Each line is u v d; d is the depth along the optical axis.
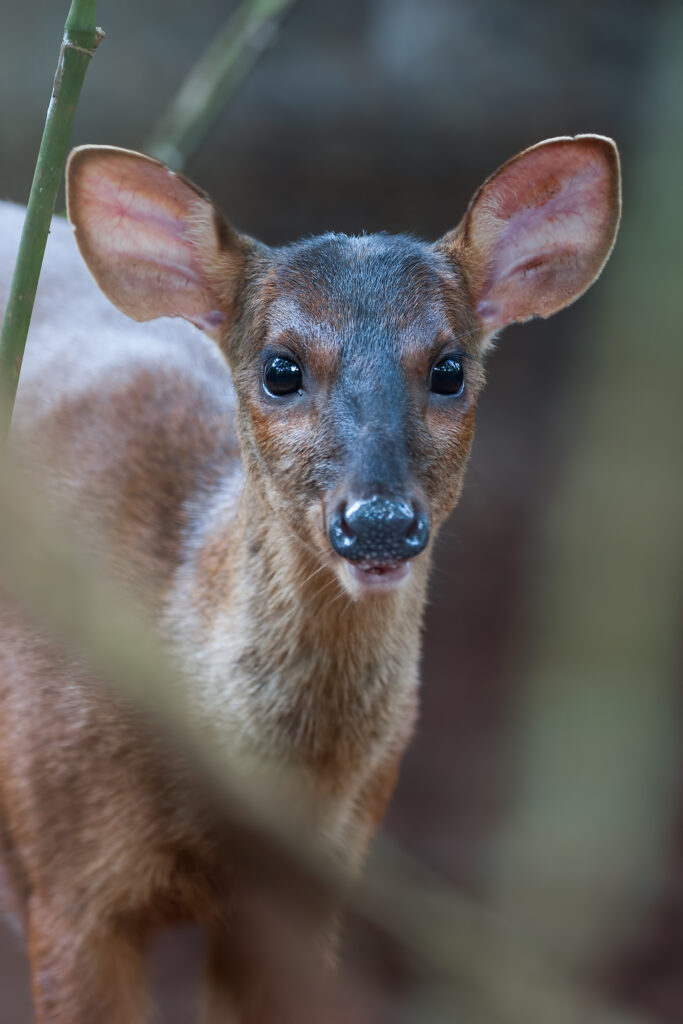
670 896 9.29
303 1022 5.96
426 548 5.56
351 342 5.55
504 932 2.64
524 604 13.57
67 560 2.56
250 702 6.09
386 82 19.78
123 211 6.25
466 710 12.96
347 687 6.07
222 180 18.98
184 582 6.58
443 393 5.77
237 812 3.03
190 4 19.25
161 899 6.44
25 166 16.70
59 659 6.21
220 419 7.36
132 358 7.70
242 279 6.28
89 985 6.38
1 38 17.42
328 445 5.36
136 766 6.05
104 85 18.31
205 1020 6.98
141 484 7.01
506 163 6.18
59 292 8.31
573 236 6.45
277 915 4.91
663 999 8.70
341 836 6.48
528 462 17.17
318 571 5.76
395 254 5.89
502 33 19.53
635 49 19.16
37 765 6.33
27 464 7.23
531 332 19.20
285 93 19.47
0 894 7.31
